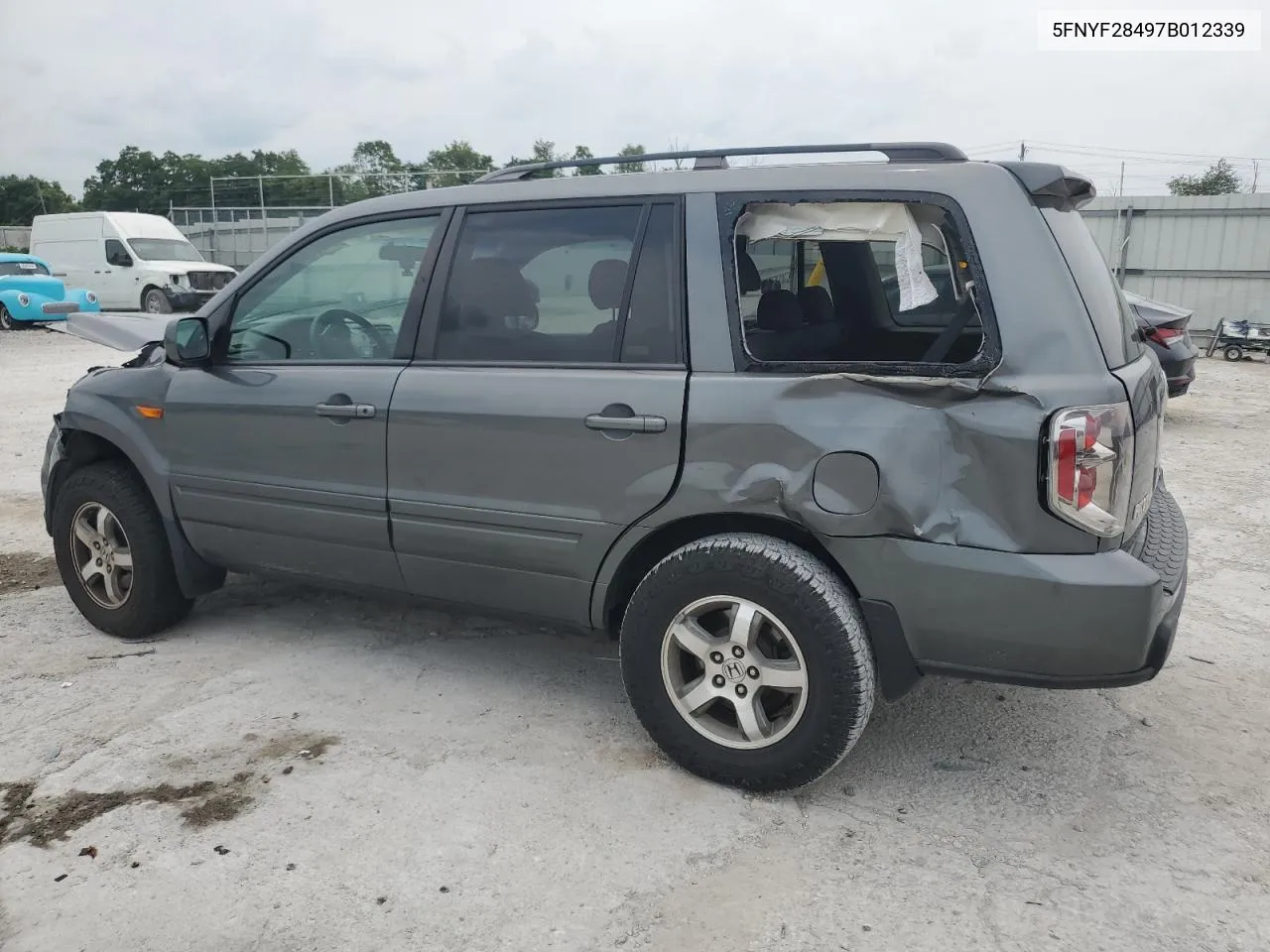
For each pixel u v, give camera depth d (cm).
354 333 365
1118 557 261
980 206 275
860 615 288
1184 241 1580
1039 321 264
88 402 418
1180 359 876
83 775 315
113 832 285
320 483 363
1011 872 269
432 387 337
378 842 281
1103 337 271
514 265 333
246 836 283
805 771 291
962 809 299
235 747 334
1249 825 291
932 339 366
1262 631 443
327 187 3191
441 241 348
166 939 242
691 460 294
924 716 359
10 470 770
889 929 246
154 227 2286
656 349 306
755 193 301
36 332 2059
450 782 312
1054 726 352
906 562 273
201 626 443
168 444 398
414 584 361
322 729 346
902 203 285
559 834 285
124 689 377
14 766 321
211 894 258
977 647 272
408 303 351
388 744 336
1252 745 339
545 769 320
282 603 471
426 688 380
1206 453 827
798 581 281
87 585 431
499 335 334
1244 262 1538
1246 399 1127
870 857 275
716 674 301
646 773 318
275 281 383
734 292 299
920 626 276
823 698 283
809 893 259
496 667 399
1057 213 286
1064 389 257
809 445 279
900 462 270
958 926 247
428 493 341
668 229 309
